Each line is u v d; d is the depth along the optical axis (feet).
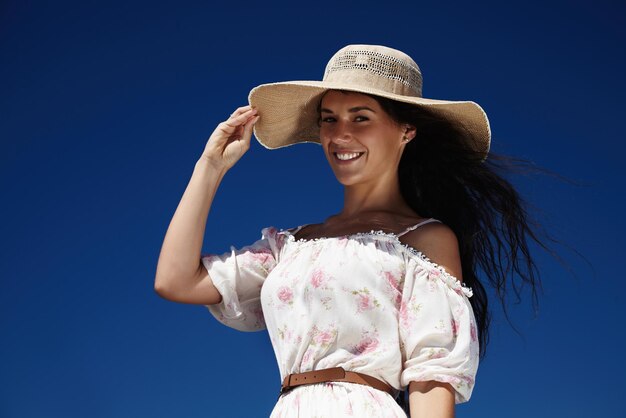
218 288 9.34
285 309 8.77
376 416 8.18
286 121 10.14
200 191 9.40
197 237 9.30
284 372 8.71
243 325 9.59
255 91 9.61
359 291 8.54
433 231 8.94
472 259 9.94
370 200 9.42
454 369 8.22
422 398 8.25
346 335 8.48
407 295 8.55
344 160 9.26
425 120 9.51
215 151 9.54
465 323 8.44
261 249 9.60
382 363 8.36
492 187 9.94
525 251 9.98
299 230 9.67
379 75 9.31
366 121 9.25
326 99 9.37
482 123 9.46
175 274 9.21
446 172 9.91
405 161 9.89
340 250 8.75
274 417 8.53
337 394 8.29
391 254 8.70
